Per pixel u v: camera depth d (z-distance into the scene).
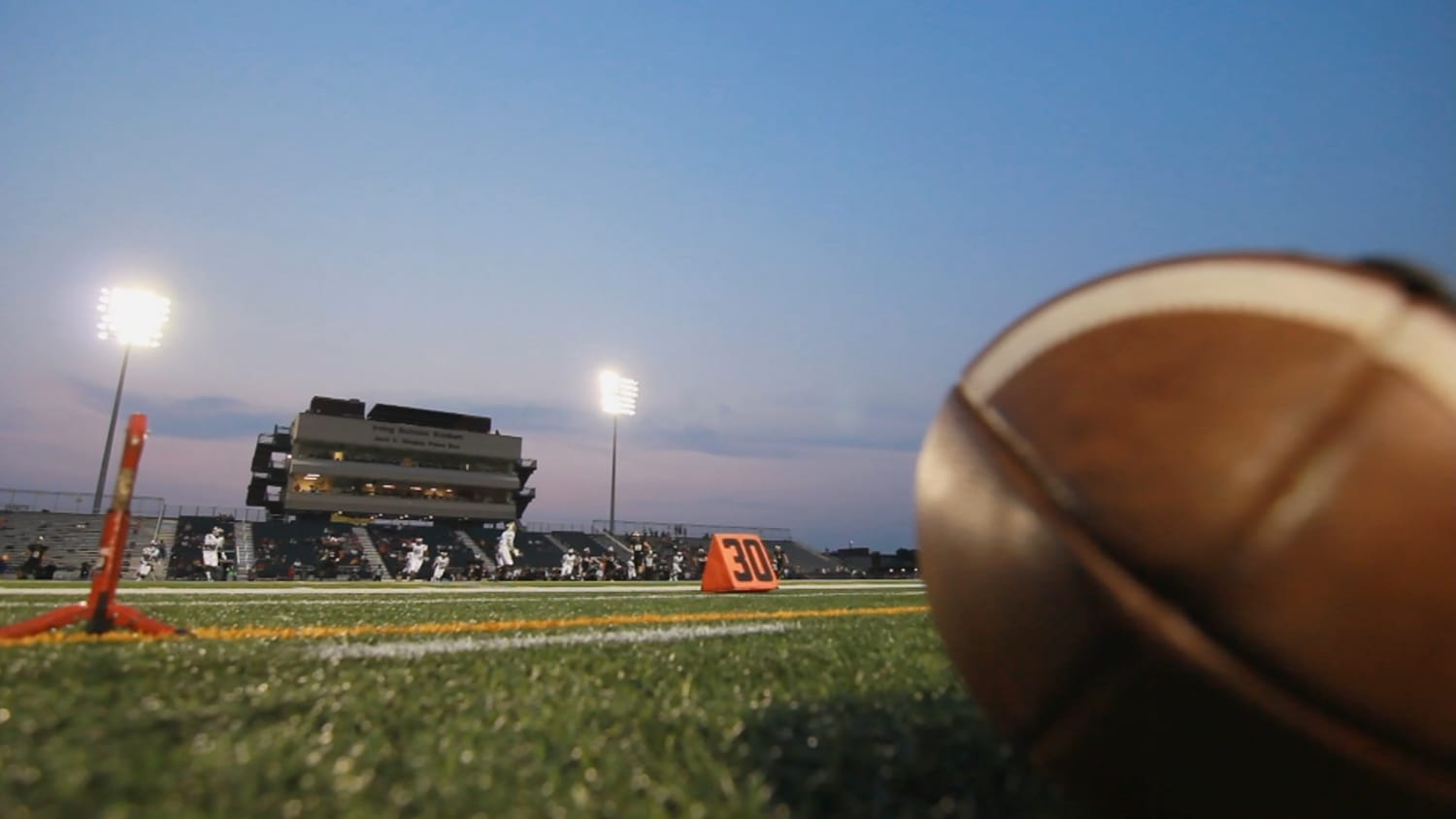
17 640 4.05
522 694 2.91
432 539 45.16
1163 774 1.41
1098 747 1.47
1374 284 1.33
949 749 2.21
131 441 4.55
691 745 2.22
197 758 1.97
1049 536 1.45
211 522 40.81
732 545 13.84
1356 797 1.28
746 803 1.75
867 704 2.77
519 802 1.76
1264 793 1.33
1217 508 1.30
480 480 56.94
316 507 52.34
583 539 49.78
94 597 4.34
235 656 3.65
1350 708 1.24
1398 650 1.21
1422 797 1.24
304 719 2.44
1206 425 1.35
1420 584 1.20
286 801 1.72
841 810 1.78
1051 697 1.51
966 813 1.75
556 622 6.23
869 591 14.54
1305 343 1.33
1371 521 1.23
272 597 10.39
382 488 55.16
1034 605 1.48
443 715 2.56
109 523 4.41
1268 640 1.26
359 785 1.82
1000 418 1.64
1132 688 1.37
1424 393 1.25
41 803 1.64
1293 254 1.43
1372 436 1.25
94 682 2.87
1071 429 1.50
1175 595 1.32
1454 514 1.21
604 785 1.89
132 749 2.02
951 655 1.77
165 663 3.34
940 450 1.76
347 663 3.58
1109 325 1.56
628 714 2.61
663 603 9.39
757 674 3.43
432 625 5.81
